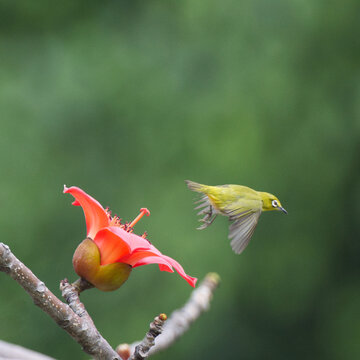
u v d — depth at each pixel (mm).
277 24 15570
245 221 5000
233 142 14719
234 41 15398
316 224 15484
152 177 14383
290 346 15461
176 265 2551
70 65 14570
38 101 14031
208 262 13531
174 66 15164
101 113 14367
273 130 15008
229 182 14625
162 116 14688
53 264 13359
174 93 14844
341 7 15719
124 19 15891
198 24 15594
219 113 14781
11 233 13211
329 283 15805
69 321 2201
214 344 14625
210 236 13664
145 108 14680
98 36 15398
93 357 2260
